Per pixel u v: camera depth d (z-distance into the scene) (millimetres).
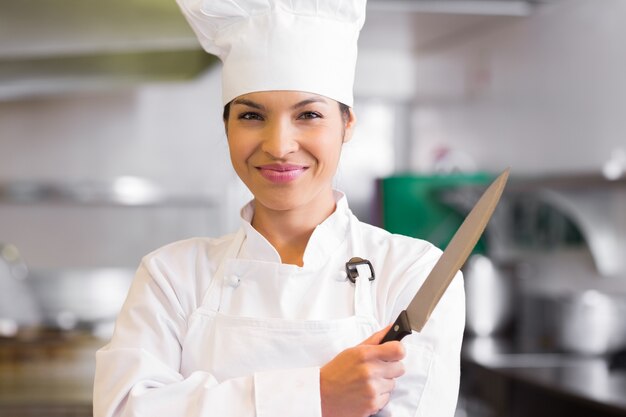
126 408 1210
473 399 3086
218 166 4742
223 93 1314
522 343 3297
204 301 1311
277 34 1240
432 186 4074
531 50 3699
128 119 4699
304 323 1248
